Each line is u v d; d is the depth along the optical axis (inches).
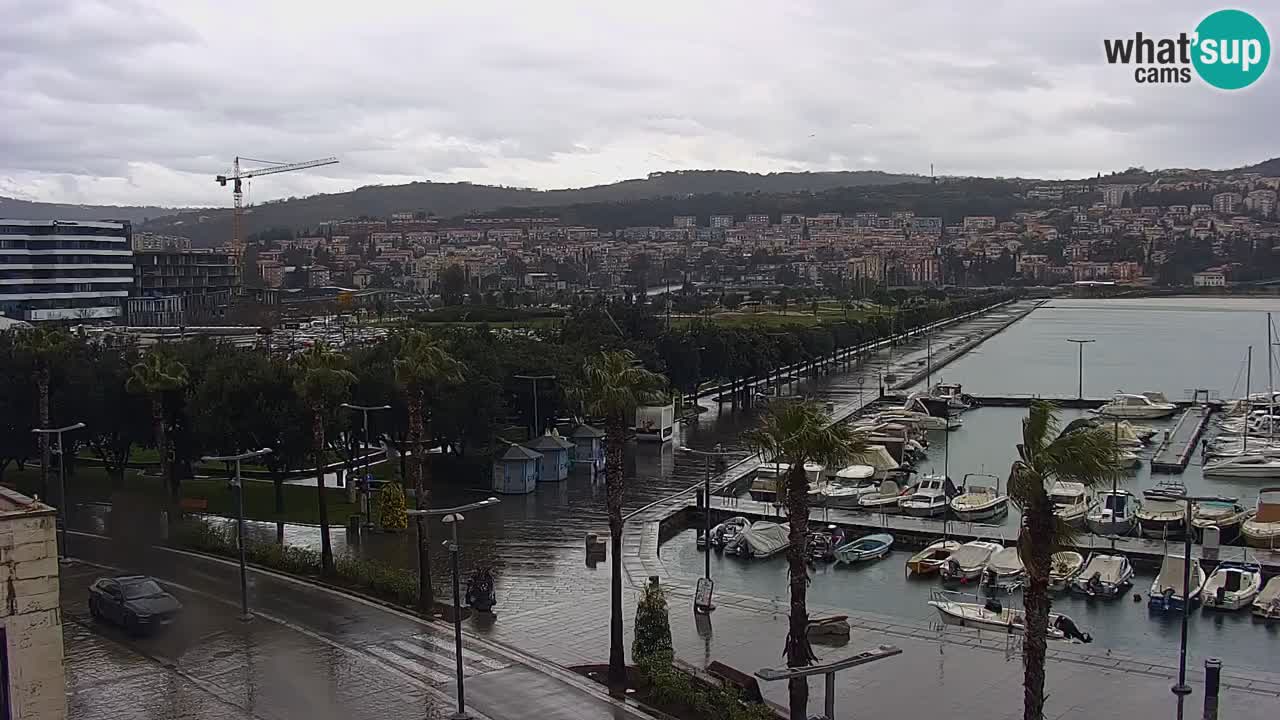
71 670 1862.7
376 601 2315.5
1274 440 4965.6
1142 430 5364.2
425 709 1694.1
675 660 1840.6
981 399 6830.7
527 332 6648.6
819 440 1456.7
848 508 3695.9
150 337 7322.8
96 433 3565.5
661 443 4761.3
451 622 2181.3
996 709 1724.9
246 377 3253.0
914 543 3191.4
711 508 3467.0
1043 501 1277.1
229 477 3897.6
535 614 2249.0
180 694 1753.2
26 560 1167.0
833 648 2053.4
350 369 3757.4
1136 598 2618.1
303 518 3235.7
